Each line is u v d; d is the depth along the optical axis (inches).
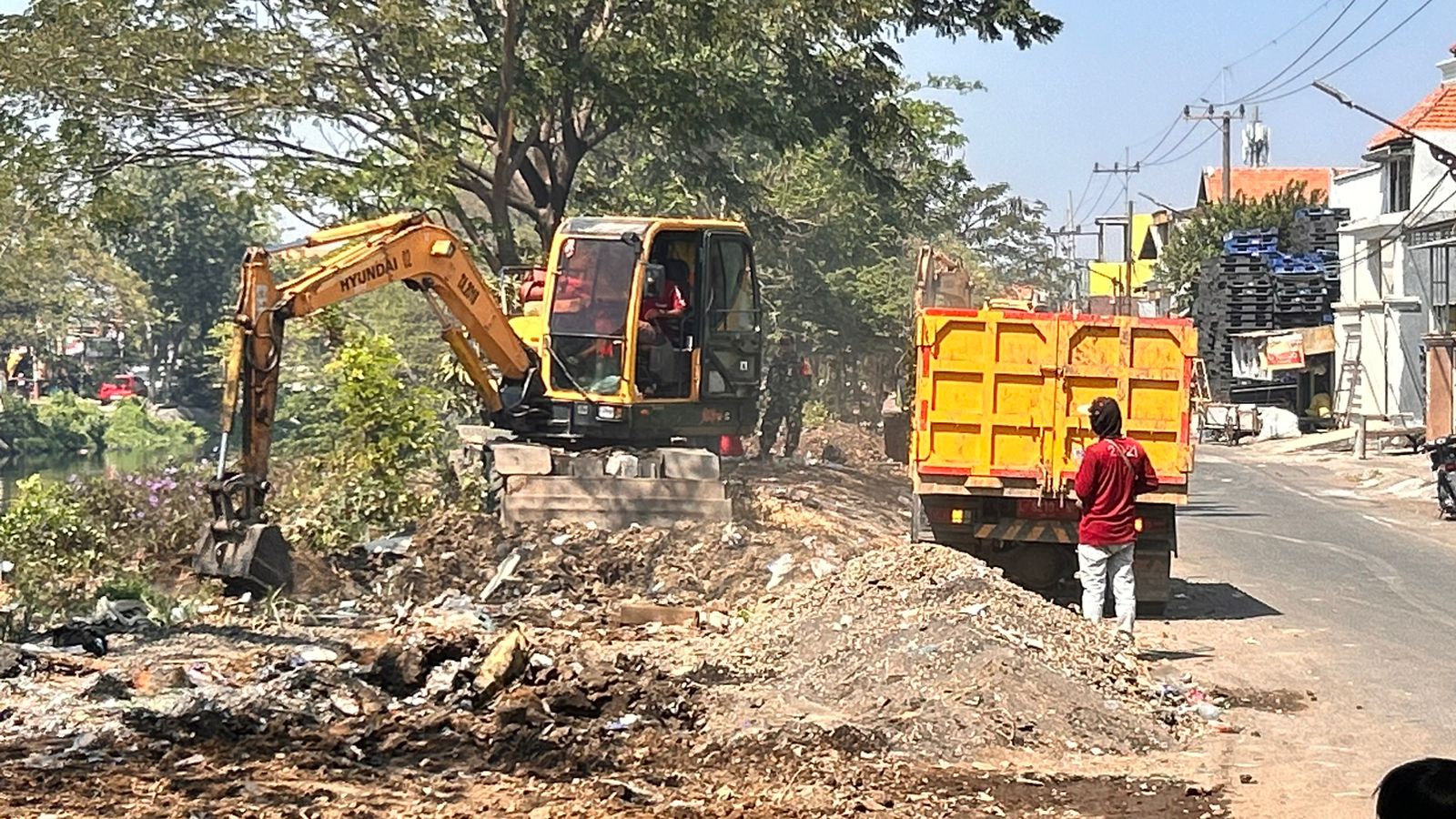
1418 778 139.3
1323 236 2623.0
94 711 382.0
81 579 580.4
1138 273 4005.9
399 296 1654.8
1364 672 502.6
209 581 567.8
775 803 330.6
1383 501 1222.9
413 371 1465.3
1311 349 2359.7
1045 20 1261.1
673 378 858.1
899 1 1229.1
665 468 734.5
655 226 845.8
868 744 380.8
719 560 646.5
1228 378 2593.5
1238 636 574.6
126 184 1244.5
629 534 671.1
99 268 2797.7
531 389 816.9
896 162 1889.8
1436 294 1930.4
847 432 1494.8
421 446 785.6
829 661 443.2
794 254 1695.4
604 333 825.5
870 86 1277.1
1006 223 2960.1
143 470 788.0
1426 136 1939.0
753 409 924.6
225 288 3228.3
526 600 581.3
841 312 1684.3
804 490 930.1
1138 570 621.6
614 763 360.2
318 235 686.5
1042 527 639.1
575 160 1227.2
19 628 484.1
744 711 408.5
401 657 419.8
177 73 1018.1
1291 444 2063.2
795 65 1263.5
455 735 372.8
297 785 325.4
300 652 456.8
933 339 634.8
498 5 1144.2
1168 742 400.2
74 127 1049.5
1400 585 725.9
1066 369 630.5
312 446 987.3
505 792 331.0
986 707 398.0
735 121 1209.4
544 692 402.9
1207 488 1360.7
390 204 1081.4
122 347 3363.7
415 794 326.0
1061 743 391.2
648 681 426.3
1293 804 344.8
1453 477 1061.1
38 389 3078.2
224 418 577.0
